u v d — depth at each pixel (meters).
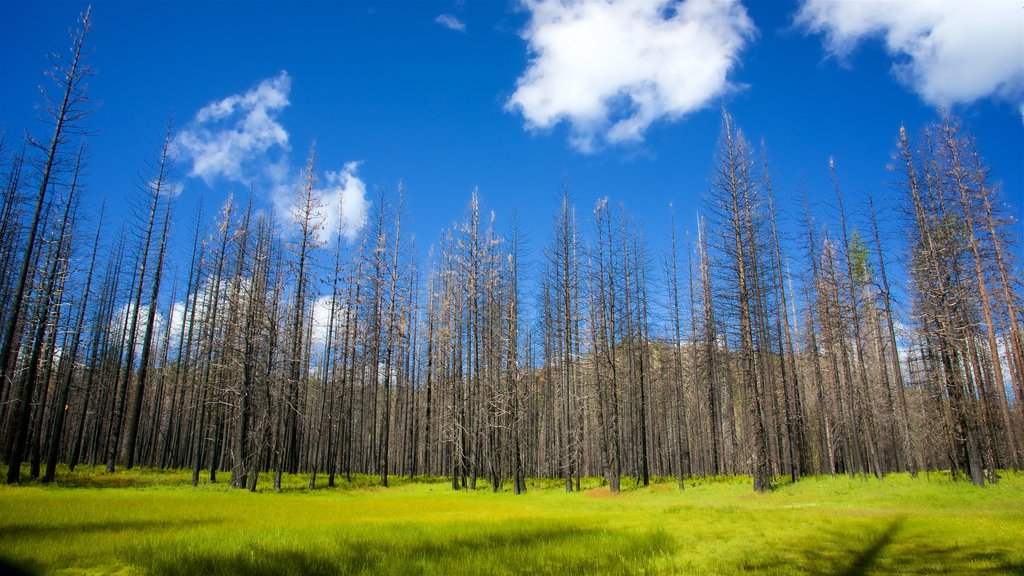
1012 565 8.20
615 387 30.73
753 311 31.92
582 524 13.62
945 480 25.14
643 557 9.45
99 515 13.32
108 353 40.59
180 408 40.44
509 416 32.50
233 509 16.16
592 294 32.22
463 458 33.69
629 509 19.09
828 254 31.69
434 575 8.12
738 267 26.08
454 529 12.28
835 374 32.41
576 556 9.48
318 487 30.14
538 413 54.09
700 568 8.73
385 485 32.09
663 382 43.25
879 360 32.28
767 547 10.30
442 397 42.97
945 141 25.45
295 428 40.72
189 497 20.33
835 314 29.75
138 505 16.17
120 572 7.85
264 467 39.72
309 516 15.00
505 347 31.55
